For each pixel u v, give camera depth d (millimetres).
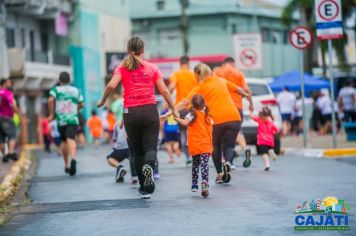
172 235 16188
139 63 21391
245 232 16141
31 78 92875
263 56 137250
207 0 134000
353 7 94375
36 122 95438
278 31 142500
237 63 54938
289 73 74250
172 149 38219
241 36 54938
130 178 28953
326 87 71875
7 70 85375
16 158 41062
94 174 32812
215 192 23016
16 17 93438
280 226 16672
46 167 40562
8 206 22453
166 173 30891
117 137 28250
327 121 65375
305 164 32562
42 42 102250
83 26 107750
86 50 108188
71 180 30297
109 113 68000
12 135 41125
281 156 39062
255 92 43844
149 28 135375
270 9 141625
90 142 98625
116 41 120312
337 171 28641
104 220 18672
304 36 42125
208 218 18172
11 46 91812
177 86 31469
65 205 21938
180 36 134625
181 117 24266
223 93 25125
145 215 19078
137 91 21375
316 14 38000
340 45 93562
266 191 22812
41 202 23125
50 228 17984
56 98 32656
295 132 68500
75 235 16875
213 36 134125
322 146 43250
